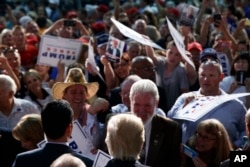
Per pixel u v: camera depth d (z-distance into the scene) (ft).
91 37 39.88
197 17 47.32
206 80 26.25
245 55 31.48
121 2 80.07
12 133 22.94
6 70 31.14
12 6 81.30
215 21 40.91
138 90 22.03
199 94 26.66
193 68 32.83
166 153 22.70
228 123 25.31
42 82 34.12
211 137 22.48
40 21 55.21
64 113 19.53
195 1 73.56
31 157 19.43
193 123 25.38
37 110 27.40
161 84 33.06
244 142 22.06
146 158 22.54
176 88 32.86
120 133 18.44
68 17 57.72
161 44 44.88
